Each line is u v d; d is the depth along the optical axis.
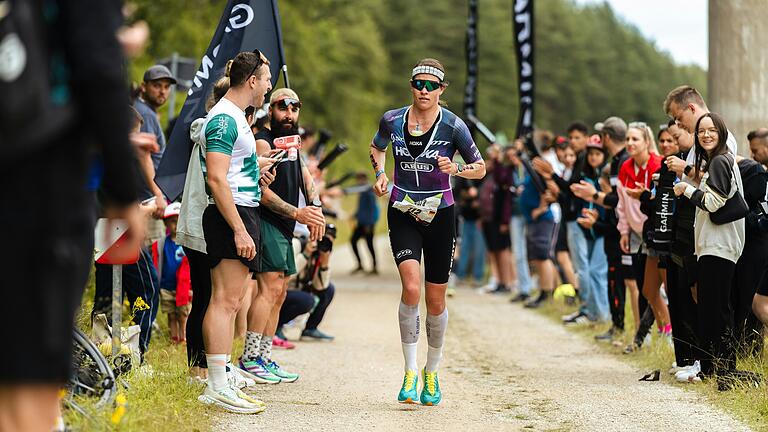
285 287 12.24
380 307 22.45
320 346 15.59
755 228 11.65
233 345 13.27
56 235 4.46
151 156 13.55
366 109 71.25
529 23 22.86
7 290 4.40
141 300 11.05
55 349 4.46
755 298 12.55
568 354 15.20
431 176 10.06
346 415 9.87
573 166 18.64
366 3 87.06
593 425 9.64
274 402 10.43
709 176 11.09
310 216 11.45
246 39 11.98
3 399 4.55
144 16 38.72
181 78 20.31
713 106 15.64
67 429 6.94
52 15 4.51
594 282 18.36
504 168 25.00
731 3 15.35
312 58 53.03
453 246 10.35
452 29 102.62
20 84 4.34
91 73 4.39
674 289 12.55
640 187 13.35
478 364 14.05
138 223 4.80
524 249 23.75
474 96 29.73
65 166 4.51
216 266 9.48
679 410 10.37
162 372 10.46
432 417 9.94
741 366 11.98
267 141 11.62
